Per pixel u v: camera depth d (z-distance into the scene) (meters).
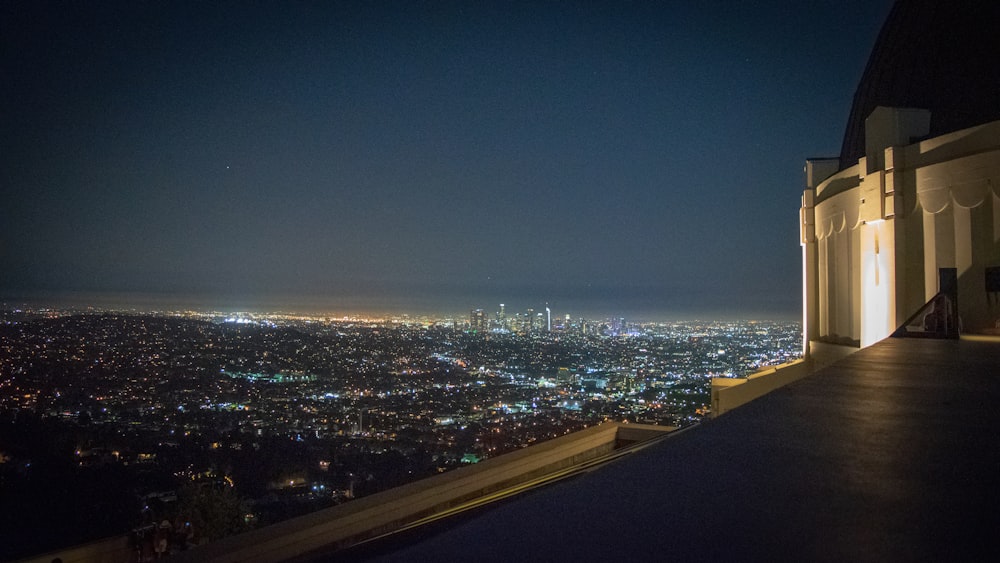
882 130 10.84
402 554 1.62
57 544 8.58
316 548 5.34
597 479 2.36
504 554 1.60
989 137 9.16
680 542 1.68
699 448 2.87
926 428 3.30
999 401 4.13
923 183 10.07
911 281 10.20
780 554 1.59
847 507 2.00
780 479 2.35
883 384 4.90
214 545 4.90
